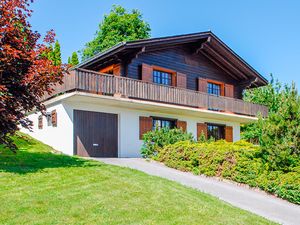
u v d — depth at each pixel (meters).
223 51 21.94
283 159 11.33
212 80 22.55
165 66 20.03
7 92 10.15
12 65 10.12
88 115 16.62
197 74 21.77
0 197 7.82
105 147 16.98
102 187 8.98
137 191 8.91
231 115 21.47
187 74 21.16
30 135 18.92
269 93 29.53
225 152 12.83
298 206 10.27
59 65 10.84
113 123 17.50
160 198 8.59
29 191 8.30
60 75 10.72
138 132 18.33
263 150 11.93
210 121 22.31
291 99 11.60
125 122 17.88
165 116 19.77
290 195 10.64
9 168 10.30
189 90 19.80
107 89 16.12
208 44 21.41
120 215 7.29
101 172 10.53
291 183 10.80
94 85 15.66
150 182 10.03
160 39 18.33
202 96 20.39
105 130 17.12
